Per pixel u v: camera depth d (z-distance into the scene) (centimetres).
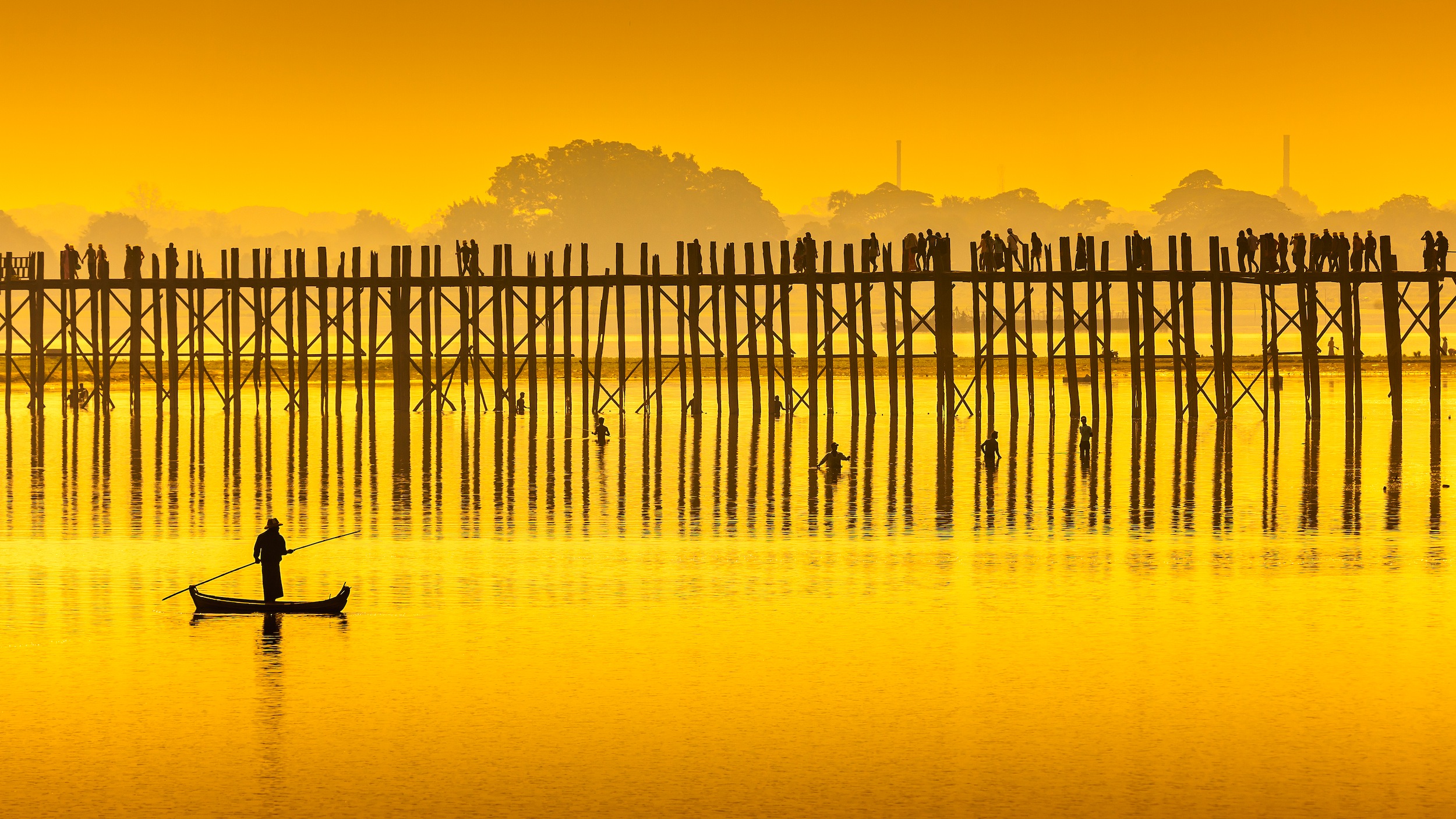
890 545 10656
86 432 19638
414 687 6675
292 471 15338
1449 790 5359
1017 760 5703
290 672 6925
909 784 5447
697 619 8112
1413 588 8944
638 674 6912
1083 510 12544
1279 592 8831
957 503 12950
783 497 13362
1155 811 5188
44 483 14325
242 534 11212
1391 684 6700
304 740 5938
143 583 9156
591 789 5403
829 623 7994
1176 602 8550
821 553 10325
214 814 5172
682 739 5959
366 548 10550
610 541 10881
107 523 11781
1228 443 18275
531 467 15812
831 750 5819
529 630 7819
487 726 6122
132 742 5909
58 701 6444
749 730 6066
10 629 7788
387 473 15212
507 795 5353
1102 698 6506
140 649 7356
